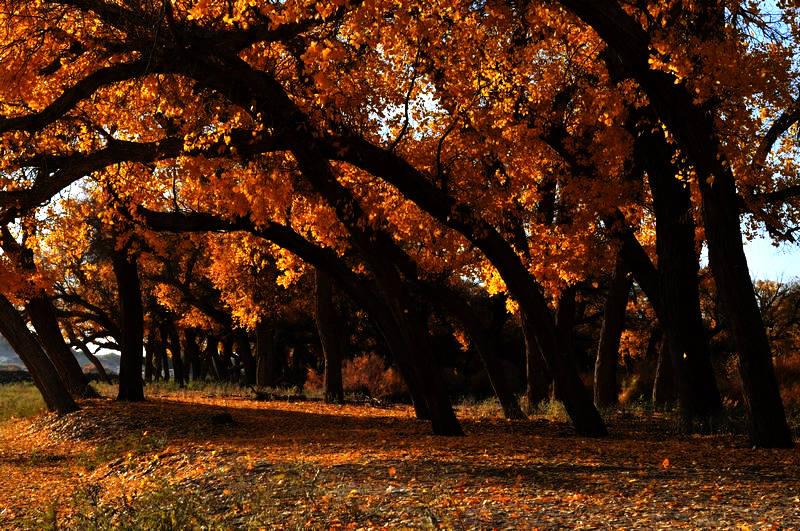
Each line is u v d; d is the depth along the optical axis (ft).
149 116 48.44
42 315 73.61
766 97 42.75
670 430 50.29
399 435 45.88
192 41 36.32
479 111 45.62
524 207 57.11
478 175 48.80
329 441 41.68
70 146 50.01
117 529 21.20
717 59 33.81
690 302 49.08
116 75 36.96
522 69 45.47
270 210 47.06
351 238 46.65
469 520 21.45
